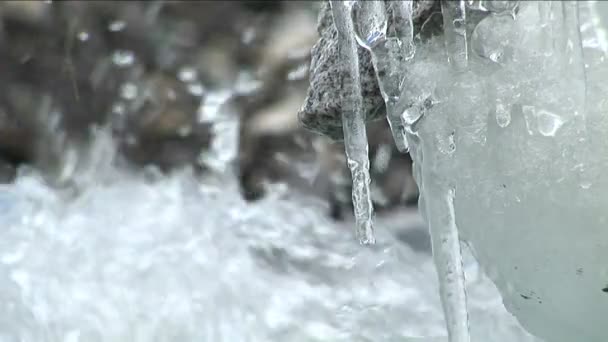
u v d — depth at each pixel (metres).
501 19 5.64
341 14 6.46
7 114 19.62
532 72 5.55
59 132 19.75
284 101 20.06
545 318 5.83
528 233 5.61
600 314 5.54
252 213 15.90
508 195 5.65
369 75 6.68
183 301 10.41
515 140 5.59
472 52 5.73
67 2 20.05
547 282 5.64
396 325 9.73
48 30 20.08
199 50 20.48
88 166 19.47
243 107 20.05
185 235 13.91
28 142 19.59
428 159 5.88
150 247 13.03
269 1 20.72
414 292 11.56
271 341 9.40
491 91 5.67
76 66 20.11
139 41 20.36
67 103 19.92
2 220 14.28
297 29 20.67
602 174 5.35
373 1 6.27
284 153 19.36
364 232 6.52
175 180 17.48
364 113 6.81
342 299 11.05
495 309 8.91
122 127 19.81
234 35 20.61
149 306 10.24
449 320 5.75
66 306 10.21
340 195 18.38
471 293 9.62
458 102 5.75
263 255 13.73
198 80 20.31
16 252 12.48
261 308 10.41
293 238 14.94
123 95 20.05
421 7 6.03
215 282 11.33
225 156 19.44
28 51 19.98
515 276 5.80
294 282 12.03
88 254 12.44
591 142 5.38
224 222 15.30
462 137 5.77
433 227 5.86
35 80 19.97
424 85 5.94
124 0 20.33
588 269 5.43
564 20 5.39
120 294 10.62
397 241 14.71
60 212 14.95
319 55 7.25
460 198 5.88
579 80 5.39
